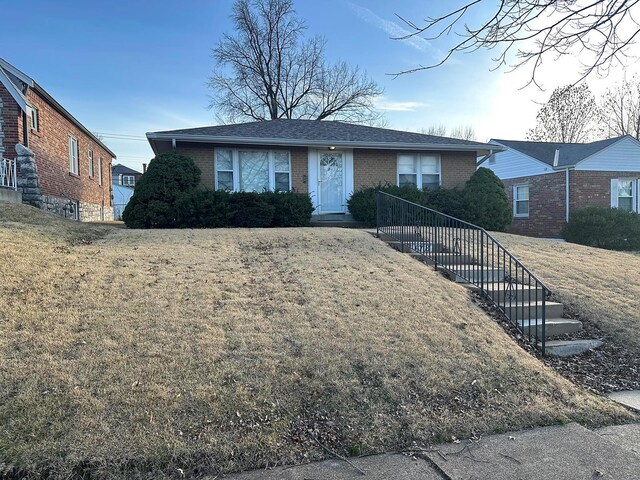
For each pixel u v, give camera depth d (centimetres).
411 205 926
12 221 853
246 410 351
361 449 328
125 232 919
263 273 656
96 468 286
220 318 489
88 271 599
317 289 601
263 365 405
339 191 1453
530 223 2008
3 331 420
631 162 1875
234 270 661
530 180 2003
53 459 286
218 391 365
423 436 346
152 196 1151
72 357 389
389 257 789
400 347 461
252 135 1345
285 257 752
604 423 380
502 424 367
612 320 618
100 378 364
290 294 576
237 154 1358
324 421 354
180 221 1155
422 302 584
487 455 324
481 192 1397
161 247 773
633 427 374
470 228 845
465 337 500
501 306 628
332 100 3675
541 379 439
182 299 532
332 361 424
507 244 1023
